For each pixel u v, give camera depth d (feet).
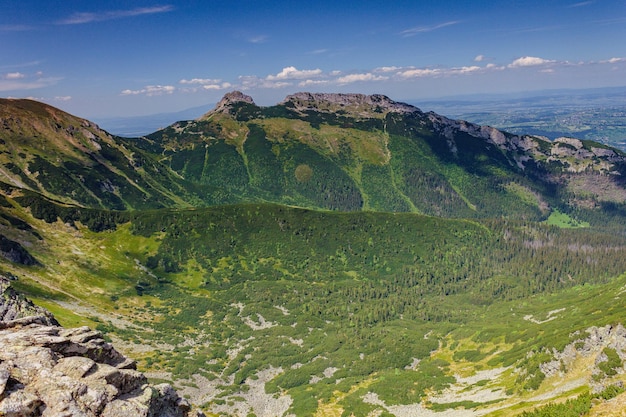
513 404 329.11
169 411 122.42
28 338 114.62
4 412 87.61
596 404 201.26
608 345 301.43
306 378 563.48
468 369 508.53
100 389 104.63
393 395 459.32
